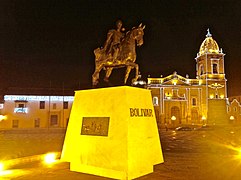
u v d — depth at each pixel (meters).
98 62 10.05
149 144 8.74
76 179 7.70
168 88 61.56
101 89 8.85
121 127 8.02
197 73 67.94
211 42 65.38
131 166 7.77
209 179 7.92
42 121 44.56
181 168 9.53
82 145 8.82
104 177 7.95
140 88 8.91
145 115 8.86
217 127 48.50
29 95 44.56
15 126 43.62
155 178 7.92
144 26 9.59
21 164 9.93
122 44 9.59
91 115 8.89
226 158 12.15
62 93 46.72
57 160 10.80
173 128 49.88
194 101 62.31
